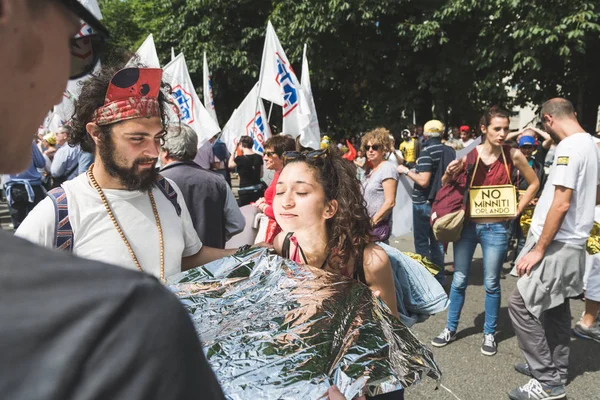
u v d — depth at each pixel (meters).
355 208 1.59
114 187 1.46
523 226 3.45
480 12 11.70
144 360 0.39
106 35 0.70
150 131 1.39
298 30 12.91
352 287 1.25
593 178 2.52
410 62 13.58
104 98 1.37
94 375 0.37
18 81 0.47
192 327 0.44
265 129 5.65
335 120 16.92
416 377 1.04
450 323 3.46
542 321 2.85
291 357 0.91
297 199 1.60
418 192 4.45
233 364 0.90
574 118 2.59
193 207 2.46
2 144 0.48
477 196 3.26
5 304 0.38
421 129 12.08
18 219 5.95
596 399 2.69
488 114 3.19
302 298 1.16
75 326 0.38
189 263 1.74
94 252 1.41
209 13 15.02
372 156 3.84
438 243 4.47
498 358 3.22
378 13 12.49
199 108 4.63
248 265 1.33
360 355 0.98
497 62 11.70
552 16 9.84
